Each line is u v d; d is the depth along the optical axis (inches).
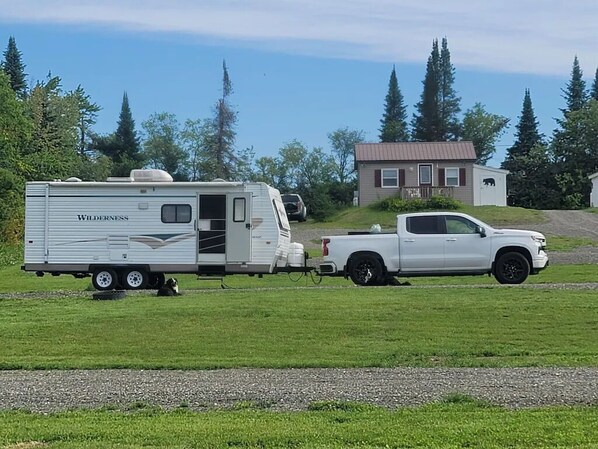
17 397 415.5
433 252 852.6
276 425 332.5
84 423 345.4
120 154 3176.7
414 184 2137.1
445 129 3661.4
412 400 385.7
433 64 3683.6
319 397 397.7
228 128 2989.7
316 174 3085.6
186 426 334.0
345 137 3336.6
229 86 2982.3
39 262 918.4
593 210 1995.6
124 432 325.1
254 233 906.1
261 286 933.2
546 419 333.1
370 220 1939.0
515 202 2928.2
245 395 407.2
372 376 453.7
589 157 2883.9
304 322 621.0
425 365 490.0
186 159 3208.7
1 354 544.4
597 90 4092.0
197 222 909.2
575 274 1000.2
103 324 629.0
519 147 3540.8
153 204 913.5
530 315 628.4
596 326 594.2
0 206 1669.5
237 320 632.4
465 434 307.4
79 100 3095.5
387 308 663.1
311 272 977.5
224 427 329.4
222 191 908.6
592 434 306.7
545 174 2918.3
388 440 302.2
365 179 2151.8
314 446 296.0
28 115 2364.7
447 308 658.2
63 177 2062.0
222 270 908.0
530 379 432.5
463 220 858.1
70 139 2785.4
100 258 914.7
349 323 614.5
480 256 848.3
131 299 773.3
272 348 547.2
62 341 579.2
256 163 3100.4
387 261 858.8
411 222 864.3
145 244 912.9
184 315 653.3
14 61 3440.0
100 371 489.4
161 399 404.5
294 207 1450.5
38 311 706.8
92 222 916.6
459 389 408.2
